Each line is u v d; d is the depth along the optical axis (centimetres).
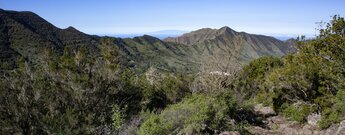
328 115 1600
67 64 1852
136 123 1393
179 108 1412
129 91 2048
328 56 1464
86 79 1741
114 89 1870
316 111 1752
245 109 1944
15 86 1551
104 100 1781
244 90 2808
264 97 2494
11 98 1427
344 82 1421
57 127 1277
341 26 1361
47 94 1589
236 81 2491
